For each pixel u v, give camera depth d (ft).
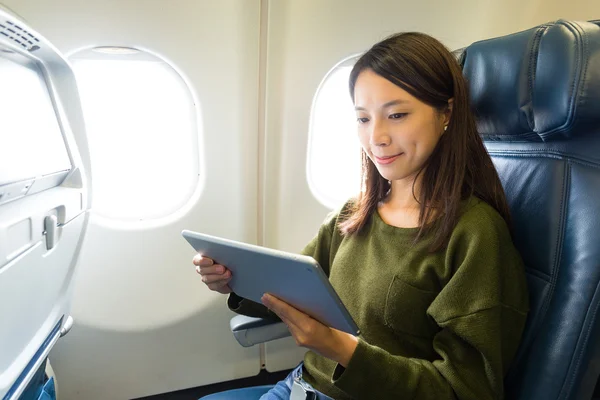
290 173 4.32
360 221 2.88
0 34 1.90
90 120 3.79
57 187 2.59
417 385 2.09
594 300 1.95
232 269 2.48
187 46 3.55
